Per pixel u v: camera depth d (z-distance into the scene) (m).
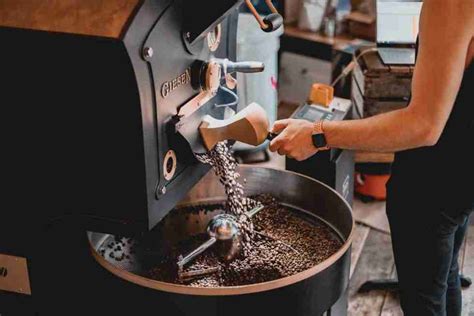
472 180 2.07
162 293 1.86
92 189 1.82
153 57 1.67
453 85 1.83
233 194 2.13
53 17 1.64
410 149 2.12
